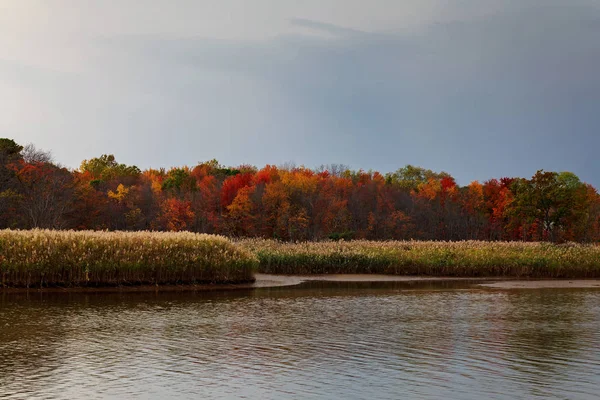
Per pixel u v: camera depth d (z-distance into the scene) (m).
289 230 70.25
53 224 56.97
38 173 60.12
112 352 14.20
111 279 27.56
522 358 13.89
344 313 21.03
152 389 11.20
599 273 39.72
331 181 85.94
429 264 39.25
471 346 15.22
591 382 11.85
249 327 17.86
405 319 19.69
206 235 32.81
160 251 28.78
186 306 22.50
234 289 29.22
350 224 77.56
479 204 83.50
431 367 13.01
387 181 101.25
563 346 15.27
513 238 80.44
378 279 36.47
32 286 26.14
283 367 12.91
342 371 12.61
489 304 24.03
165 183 85.62
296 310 21.73
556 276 39.31
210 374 12.29
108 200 72.81
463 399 10.73
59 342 15.27
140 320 18.95
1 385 11.32
